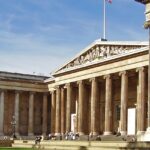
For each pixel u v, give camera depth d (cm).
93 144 7888
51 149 8244
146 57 9556
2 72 13875
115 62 10488
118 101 11431
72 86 12281
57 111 12612
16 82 13938
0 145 10662
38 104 14512
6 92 13888
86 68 11469
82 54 11956
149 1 4762
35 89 14212
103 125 11750
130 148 5353
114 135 10156
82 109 11538
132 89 11056
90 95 12106
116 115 11438
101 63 10869
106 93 10650
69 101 12062
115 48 10806
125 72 10156
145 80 9750
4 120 13825
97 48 11369
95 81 11131
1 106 13675
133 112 10000
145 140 5016
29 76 14338
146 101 9781
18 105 13900
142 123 9569
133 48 10281
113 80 11331
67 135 11156
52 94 13800
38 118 14475
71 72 12100
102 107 11869
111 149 6284
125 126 10081
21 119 14175
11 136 13638
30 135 13875
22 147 9650
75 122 11894
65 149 8012
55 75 12812
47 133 14225
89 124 11838
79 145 8038
